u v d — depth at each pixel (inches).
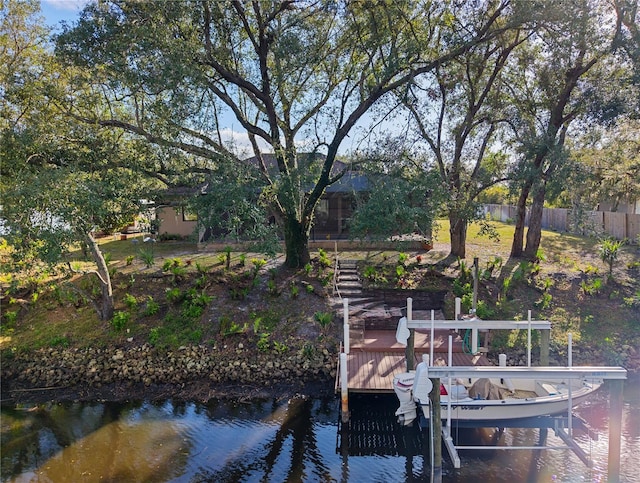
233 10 627.5
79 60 540.1
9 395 536.4
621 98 654.5
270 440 438.3
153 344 600.4
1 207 516.7
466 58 692.7
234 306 658.8
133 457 410.3
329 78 709.9
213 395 523.8
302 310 649.0
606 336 601.6
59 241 500.7
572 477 372.5
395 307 653.9
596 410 472.7
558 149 658.2
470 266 772.0
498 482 369.4
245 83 650.2
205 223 556.1
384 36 635.5
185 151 621.3
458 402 406.6
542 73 729.6
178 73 513.3
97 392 537.3
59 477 383.6
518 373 362.0
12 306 684.1
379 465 400.5
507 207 1486.2
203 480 378.3
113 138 636.1
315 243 936.9
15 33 726.5
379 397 498.0
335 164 989.8
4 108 620.1
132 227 1167.0
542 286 703.7
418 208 583.5
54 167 566.3
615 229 1051.9
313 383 541.0
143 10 537.0
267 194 619.5
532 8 577.6
